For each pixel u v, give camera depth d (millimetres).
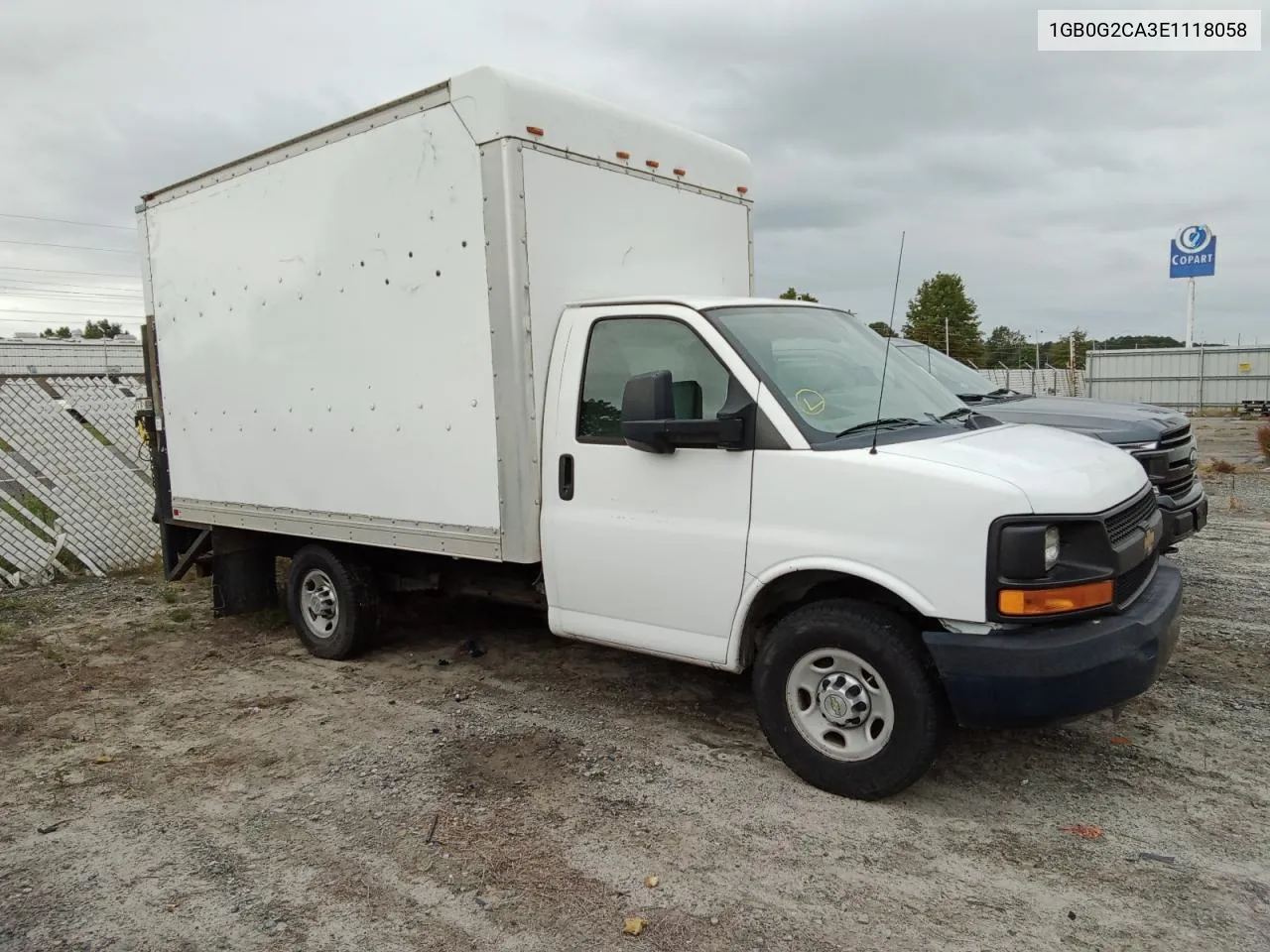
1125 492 3832
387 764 4391
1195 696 4859
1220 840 3480
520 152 4457
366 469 5316
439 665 5848
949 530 3459
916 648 3621
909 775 3656
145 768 4484
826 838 3572
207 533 6840
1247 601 6566
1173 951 2844
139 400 9891
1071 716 3400
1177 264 30156
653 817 3779
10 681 5863
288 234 5574
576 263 4793
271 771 4387
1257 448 17734
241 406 6102
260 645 6574
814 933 2996
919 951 2891
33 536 8805
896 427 4078
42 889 3426
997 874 3303
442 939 3023
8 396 8875
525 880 3355
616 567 4406
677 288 5559
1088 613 3480
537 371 4578
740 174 6176
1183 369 30406
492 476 4676
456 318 4715
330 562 5902
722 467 4047
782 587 4016
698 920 3082
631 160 5172
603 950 2941
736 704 5008
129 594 8352
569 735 4645
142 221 6754
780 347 4281
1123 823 3627
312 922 3145
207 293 6227
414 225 4848
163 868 3539
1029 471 3578
